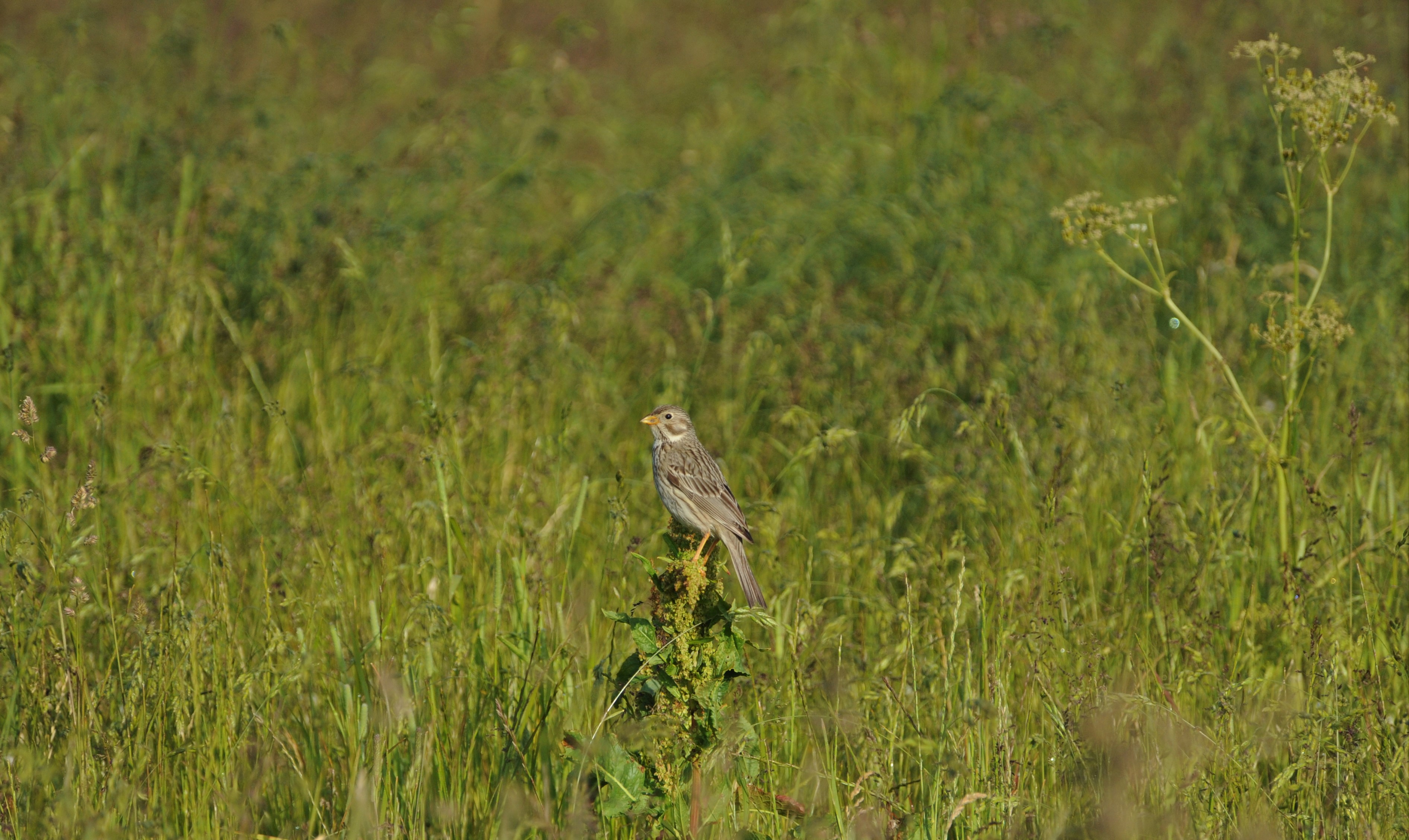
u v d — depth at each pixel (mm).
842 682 8891
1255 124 19984
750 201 18562
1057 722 7988
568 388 14258
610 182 21312
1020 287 15602
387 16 30578
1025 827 7578
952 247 16172
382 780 7836
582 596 10109
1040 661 8602
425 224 17734
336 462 12109
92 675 8867
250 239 16406
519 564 9180
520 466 12203
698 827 7484
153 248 15352
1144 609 9625
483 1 31984
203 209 16406
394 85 26000
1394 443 12453
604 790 7645
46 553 8656
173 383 13555
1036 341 14070
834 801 7559
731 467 13336
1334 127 10406
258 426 13609
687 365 15328
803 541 10977
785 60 26641
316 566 9953
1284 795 7770
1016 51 24062
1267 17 27047
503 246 18312
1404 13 26969
